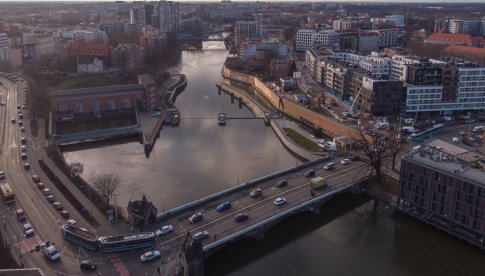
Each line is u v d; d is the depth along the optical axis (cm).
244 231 17862
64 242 17175
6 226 18225
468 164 19662
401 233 19825
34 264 15738
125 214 19762
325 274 16825
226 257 17725
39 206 19912
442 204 19238
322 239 19188
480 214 17888
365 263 17625
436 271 17288
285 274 16762
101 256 16300
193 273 14700
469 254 18200
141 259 15975
